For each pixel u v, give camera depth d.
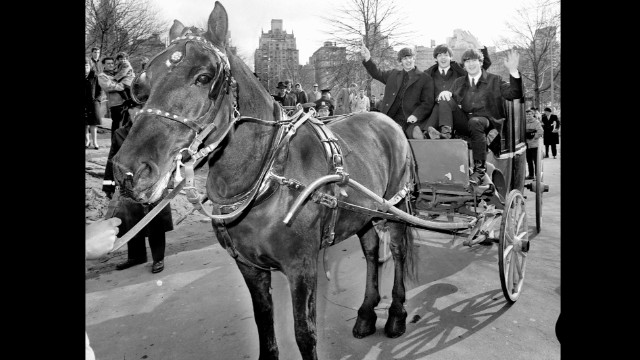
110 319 3.52
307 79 29.48
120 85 6.66
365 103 10.86
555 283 3.96
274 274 4.42
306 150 2.28
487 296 3.71
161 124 1.75
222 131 1.94
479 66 4.35
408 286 3.98
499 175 4.16
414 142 3.82
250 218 2.09
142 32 20.27
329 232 2.38
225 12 2.05
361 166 2.72
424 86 4.72
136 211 4.52
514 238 3.60
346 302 3.71
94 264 4.96
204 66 1.86
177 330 3.31
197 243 5.71
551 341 2.98
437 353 2.87
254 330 3.28
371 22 18.27
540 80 26.33
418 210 4.15
